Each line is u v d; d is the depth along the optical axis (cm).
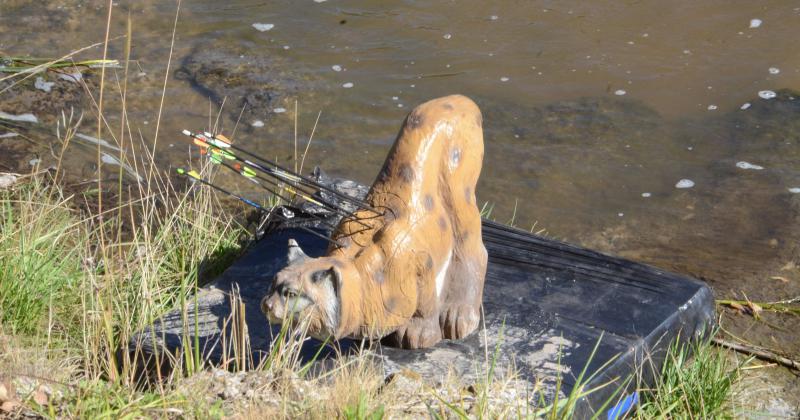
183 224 1009
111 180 1241
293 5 1811
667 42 1625
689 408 730
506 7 1769
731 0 1764
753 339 927
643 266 898
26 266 836
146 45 1669
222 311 823
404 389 686
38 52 1628
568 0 1788
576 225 1203
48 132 1362
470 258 757
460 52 1612
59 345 770
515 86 1512
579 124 1416
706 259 1113
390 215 711
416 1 1805
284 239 947
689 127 1402
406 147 724
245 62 1605
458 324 760
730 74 1524
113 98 1488
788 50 1583
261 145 1378
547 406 675
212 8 1809
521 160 1336
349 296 678
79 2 1847
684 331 830
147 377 711
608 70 1546
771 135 1373
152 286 864
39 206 1002
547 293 846
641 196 1259
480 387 680
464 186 745
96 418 623
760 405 818
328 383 702
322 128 1423
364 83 1534
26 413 632
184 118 1445
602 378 729
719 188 1266
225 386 671
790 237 1151
